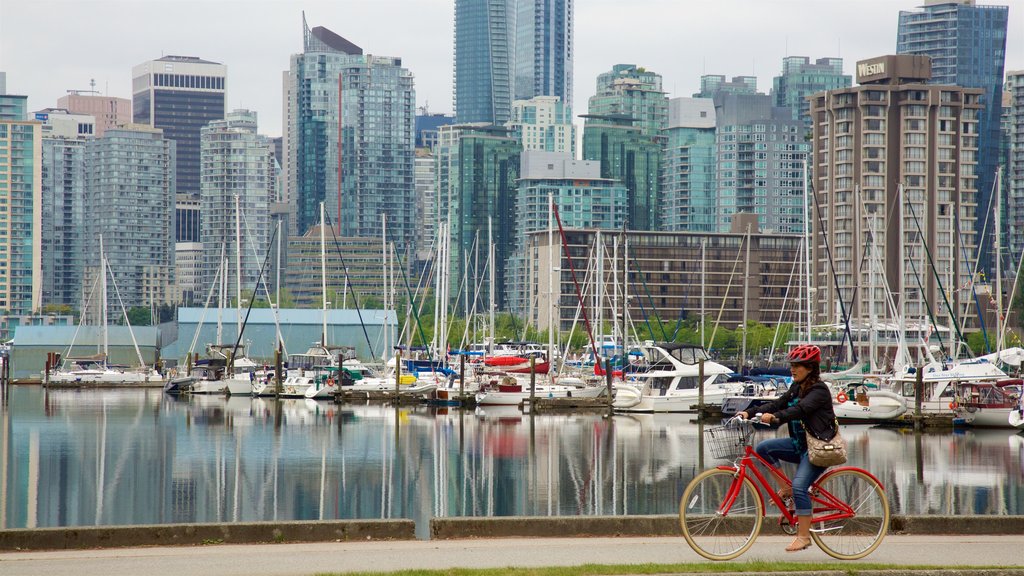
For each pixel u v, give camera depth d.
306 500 85.88
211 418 164.62
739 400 154.12
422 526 72.44
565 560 35.38
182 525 38.41
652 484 93.50
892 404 146.00
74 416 169.12
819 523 36.38
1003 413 139.12
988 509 77.12
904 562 35.31
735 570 33.53
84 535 37.88
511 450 119.88
